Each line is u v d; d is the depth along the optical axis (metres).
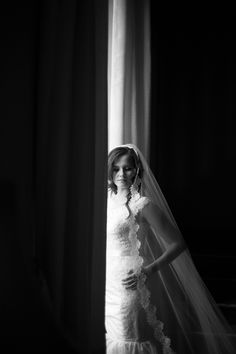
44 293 1.74
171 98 7.25
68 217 1.88
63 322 1.83
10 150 1.64
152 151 6.79
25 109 1.72
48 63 1.76
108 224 2.41
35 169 1.76
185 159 7.25
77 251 1.86
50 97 1.78
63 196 1.80
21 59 1.70
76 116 1.90
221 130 7.16
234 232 7.10
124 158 2.48
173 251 2.44
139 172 2.52
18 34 1.69
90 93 1.90
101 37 1.96
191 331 2.62
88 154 1.89
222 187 7.17
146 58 4.29
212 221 7.20
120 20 3.69
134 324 2.34
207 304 2.68
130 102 3.95
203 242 6.60
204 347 2.62
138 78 4.18
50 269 1.76
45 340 1.75
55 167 1.78
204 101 7.19
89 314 1.84
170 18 7.21
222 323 2.78
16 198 1.66
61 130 1.80
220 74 7.13
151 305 2.38
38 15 1.80
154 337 2.37
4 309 1.64
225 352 2.70
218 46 7.12
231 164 7.14
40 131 1.74
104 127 1.95
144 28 4.30
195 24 7.16
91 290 1.89
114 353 2.34
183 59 7.21
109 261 2.40
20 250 1.68
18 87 1.68
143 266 2.47
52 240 1.77
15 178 1.66
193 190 7.24
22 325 1.69
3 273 1.63
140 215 2.42
